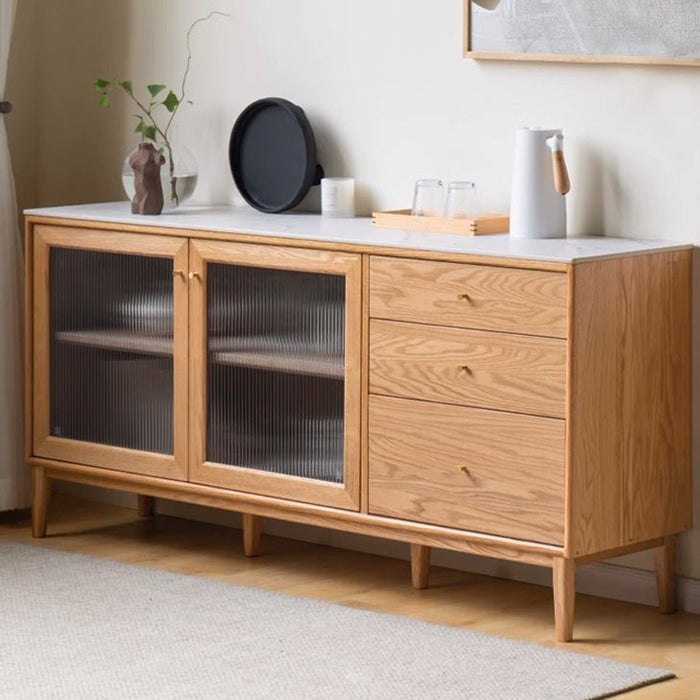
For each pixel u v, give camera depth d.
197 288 4.50
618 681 3.68
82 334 4.78
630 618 4.19
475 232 4.29
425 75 4.61
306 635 3.99
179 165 4.84
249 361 4.44
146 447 4.70
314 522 4.40
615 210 4.29
